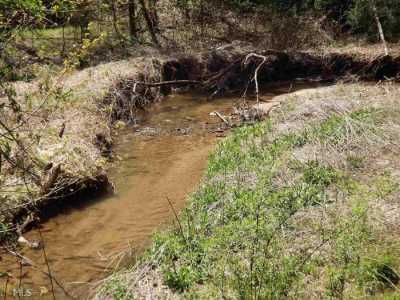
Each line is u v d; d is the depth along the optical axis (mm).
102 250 8484
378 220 7398
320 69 20578
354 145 9961
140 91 16781
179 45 21578
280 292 6160
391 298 5770
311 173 8977
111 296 6727
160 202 10125
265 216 7883
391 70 19688
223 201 8617
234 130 13234
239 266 6727
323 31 22438
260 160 10023
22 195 7973
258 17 23203
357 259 6539
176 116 16094
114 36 20281
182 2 23219
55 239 8742
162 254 7270
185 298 6340
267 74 20062
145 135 14227
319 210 7914
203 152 12883
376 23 21844
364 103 12242
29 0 4953
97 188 10305
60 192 9500
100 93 14234
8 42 5227
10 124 6504
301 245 7074
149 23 21531
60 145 10539
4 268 7883
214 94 18547
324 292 6141
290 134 10930
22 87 10031
